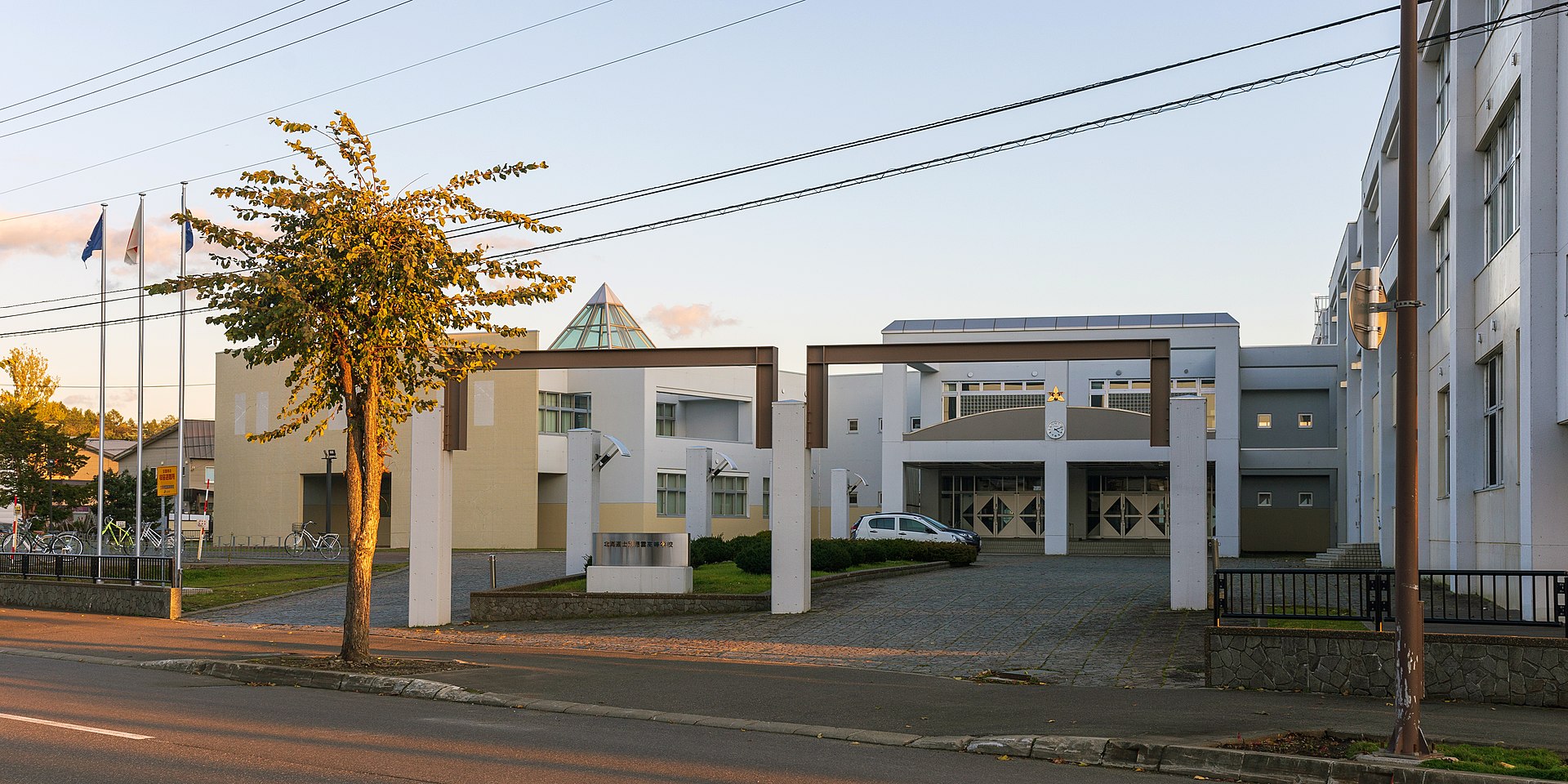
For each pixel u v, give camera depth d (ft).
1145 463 155.84
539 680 47.96
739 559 90.63
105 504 162.61
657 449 169.99
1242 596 47.34
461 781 28.81
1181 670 51.16
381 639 67.36
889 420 154.10
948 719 38.68
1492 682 42.24
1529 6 61.87
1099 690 45.80
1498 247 72.59
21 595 90.17
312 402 54.70
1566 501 60.08
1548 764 30.68
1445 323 86.28
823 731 36.99
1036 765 32.81
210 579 106.32
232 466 181.27
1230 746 33.09
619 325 173.99
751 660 56.13
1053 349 71.56
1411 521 32.63
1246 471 167.73
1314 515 169.58
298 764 30.53
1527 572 43.39
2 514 191.93
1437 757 31.45
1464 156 77.36
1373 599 45.57
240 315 50.96
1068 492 164.45
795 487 74.18
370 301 51.44
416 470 75.41
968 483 168.45
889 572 99.35
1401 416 33.04
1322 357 169.37
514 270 55.26
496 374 164.66
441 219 53.26
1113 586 89.20
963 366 163.63
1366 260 125.39
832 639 62.90
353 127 51.21
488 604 77.05
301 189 52.54
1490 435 75.20
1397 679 32.45
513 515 162.81
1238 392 149.59
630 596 75.72
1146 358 70.79
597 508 100.27
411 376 55.57
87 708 40.19
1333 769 30.91
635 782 29.12
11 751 31.81
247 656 55.52
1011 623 67.77
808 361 75.20
